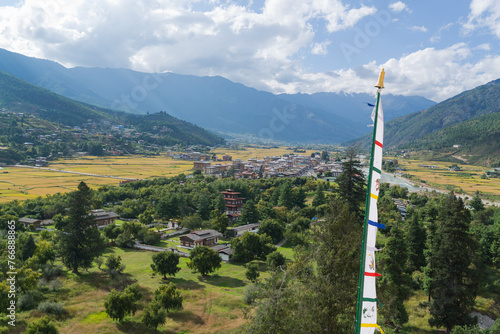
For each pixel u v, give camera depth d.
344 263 30.95
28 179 190.50
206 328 53.06
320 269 32.38
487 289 60.25
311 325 27.59
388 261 51.75
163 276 77.38
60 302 58.16
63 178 198.62
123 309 53.44
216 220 120.44
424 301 55.38
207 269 77.94
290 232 108.31
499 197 181.62
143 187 174.25
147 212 133.00
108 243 105.50
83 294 64.25
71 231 76.19
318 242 34.00
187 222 126.81
